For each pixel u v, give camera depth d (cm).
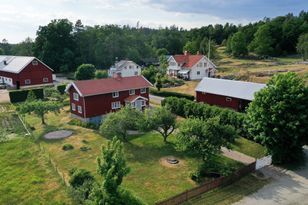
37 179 2305
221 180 2188
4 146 3045
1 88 6419
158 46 13600
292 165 2578
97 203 1434
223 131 2364
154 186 2188
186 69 7538
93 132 3484
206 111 3584
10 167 2542
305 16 13512
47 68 6831
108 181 1415
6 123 3897
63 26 9394
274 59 10412
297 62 9088
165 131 3062
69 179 2205
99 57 9931
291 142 2480
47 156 2758
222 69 8656
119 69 7912
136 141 3139
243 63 9606
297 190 2150
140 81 4466
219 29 15612
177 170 2450
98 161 1492
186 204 1955
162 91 5631
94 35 10356
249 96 3956
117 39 10375
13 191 2138
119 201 1416
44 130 3569
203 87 4606
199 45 11525
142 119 2989
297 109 2416
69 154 2812
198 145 2306
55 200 2005
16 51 12088
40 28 9312
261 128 2544
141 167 2509
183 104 3997
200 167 2397
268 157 2739
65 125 3791
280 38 11494
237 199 2034
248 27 13762
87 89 3891
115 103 4175
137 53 10694
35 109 3700
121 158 1503
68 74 8938
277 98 2469
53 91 5400
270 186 2212
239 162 2614
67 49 9331
